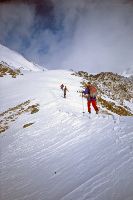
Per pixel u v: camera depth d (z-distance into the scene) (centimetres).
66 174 1107
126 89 6688
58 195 953
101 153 1148
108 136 1332
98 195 814
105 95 5331
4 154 1841
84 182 950
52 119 2248
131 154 1011
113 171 928
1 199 1152
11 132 2356
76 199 855
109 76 7069
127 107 5288
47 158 1412
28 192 1109
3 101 4125
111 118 1700
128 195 743
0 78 6219
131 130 1312
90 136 1451
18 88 4956
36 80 5556
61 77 5891
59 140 1628
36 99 3419
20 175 1348
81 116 2022
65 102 3105
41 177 1207
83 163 1134
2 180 1376
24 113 2850
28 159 1544
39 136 1916
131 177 834
